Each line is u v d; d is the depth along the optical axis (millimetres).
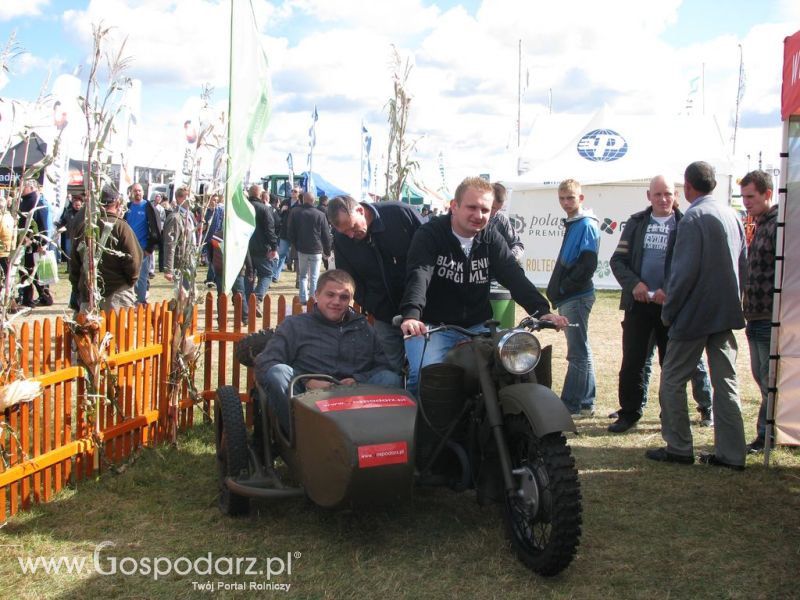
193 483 4953
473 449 4000
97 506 4527
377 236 5488
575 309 6664
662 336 6168
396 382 4355
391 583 3602
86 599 3455
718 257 5020
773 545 4035
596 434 6160
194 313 5887
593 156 17344
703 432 6219
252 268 12008
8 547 3959
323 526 4277
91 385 4902
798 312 5125
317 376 4250
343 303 4516
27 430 4453
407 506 4551
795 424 5219
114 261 6734
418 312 4133
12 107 4324
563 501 3430
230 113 6012
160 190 22391
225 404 4504
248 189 11883
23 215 4762
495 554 3904
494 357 3822
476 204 4227
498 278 4527
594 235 6531
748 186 5723
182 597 3477
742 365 9281
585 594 3508
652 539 4117
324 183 29422
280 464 5250
